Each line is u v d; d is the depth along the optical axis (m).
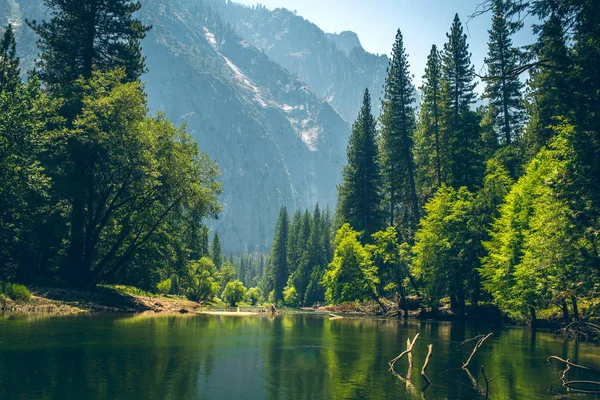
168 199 31.66
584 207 17.16
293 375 10.59
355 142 64.69
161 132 30.56
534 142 42.78
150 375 9.60
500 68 51.16
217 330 20.45
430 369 12.43
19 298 22.70
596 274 18.53
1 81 30.91
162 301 37.75
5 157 23.78
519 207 31.16
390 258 44.66
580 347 19.14
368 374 11.12
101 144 28.00
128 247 31.69
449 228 39.41
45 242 30.83
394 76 56.44
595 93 13.88
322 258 108.69
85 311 24.94
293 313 50.28
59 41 34.97
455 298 41.81
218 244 133.00
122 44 37.28
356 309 55.50
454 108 53.50
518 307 29.94
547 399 9.41
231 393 8.51
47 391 7.79
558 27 13.53
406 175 56.81
